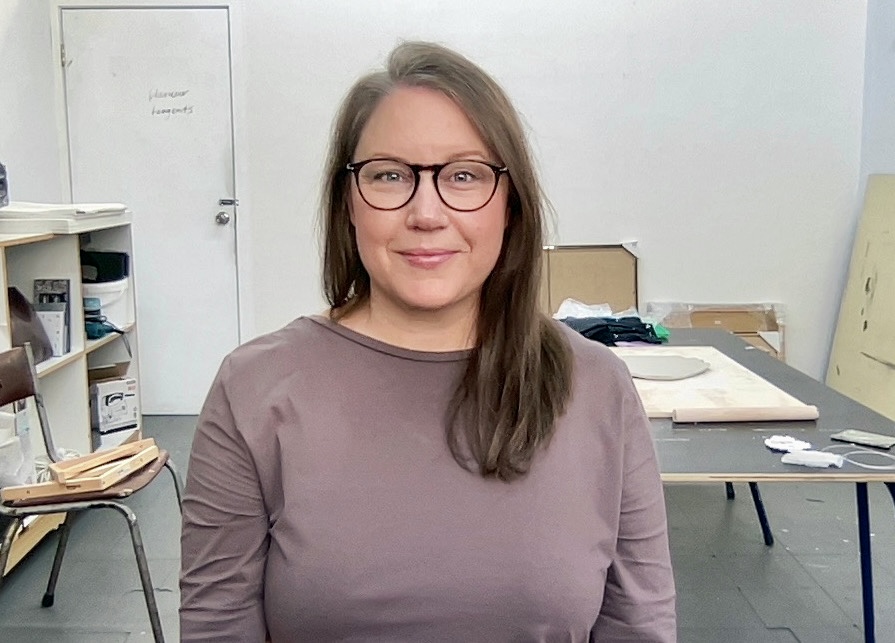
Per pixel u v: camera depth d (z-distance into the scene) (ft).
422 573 3.39
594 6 15.19
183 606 3.70
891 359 13.46
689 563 9.95
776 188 15.57
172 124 15.39
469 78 3.47
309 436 3.51
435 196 3.45
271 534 3.56
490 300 3.66
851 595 9.15
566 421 3.63
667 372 8.06
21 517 7.43
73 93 15.29
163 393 15.99
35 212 10.66
